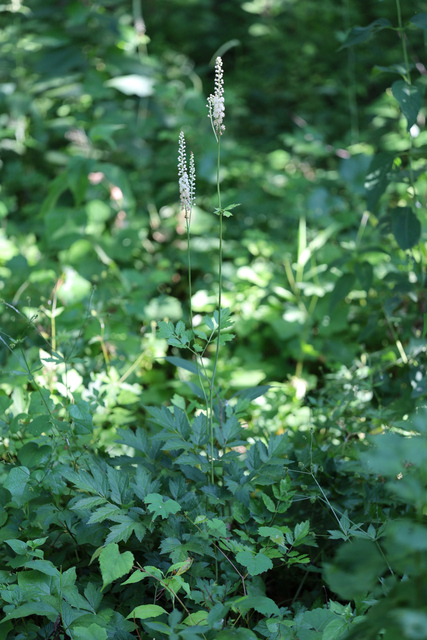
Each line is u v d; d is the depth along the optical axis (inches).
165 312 146.3
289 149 242.7
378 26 106.2
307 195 188.9
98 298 138.8
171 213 187.2
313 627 61.9
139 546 71.9
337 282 125.9
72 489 79.1
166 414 76.5
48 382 97.0
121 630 63.0
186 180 71.4
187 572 67.2
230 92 236.8
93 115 194.7
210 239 173.6
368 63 268.1
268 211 191.0
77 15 183.6
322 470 79.1
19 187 199.2
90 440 91.1
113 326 134.3
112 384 100.0
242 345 151.7
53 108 209.8
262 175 203.0
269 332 150.2
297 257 167.6
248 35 319.9
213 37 324.5
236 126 249.1
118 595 71.6
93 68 188.9
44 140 198.4
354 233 156.2
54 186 161.5
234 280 158.4
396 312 125.0
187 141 200.8
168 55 270.4
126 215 173.2
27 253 167.0
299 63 274.8
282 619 64.2
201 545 65.2
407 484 38.6
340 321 144.6
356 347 142.8
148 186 198.2
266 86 278.5
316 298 147.1
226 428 78.0
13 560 64.7
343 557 40.3
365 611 61.3
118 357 121.0
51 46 192.7
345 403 99.7
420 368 105.7
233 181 203.8
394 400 110.0
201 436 75.4
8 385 105.7
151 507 62.2
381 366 116.2
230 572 68.8
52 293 129.8
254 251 166.1
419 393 100.5
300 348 142.5
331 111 264.1
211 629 58.3
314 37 289.1
